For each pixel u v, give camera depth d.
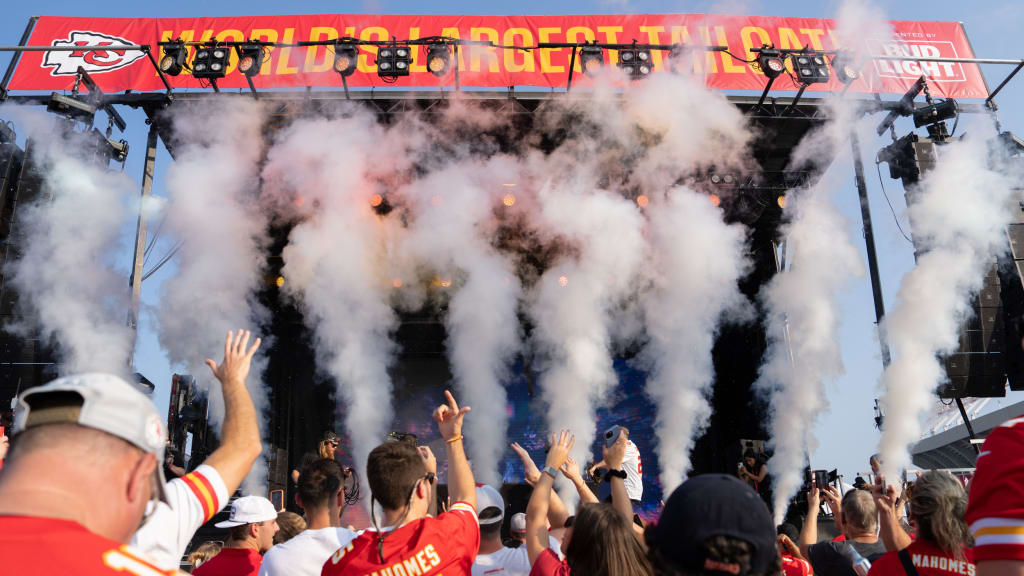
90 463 1.08
